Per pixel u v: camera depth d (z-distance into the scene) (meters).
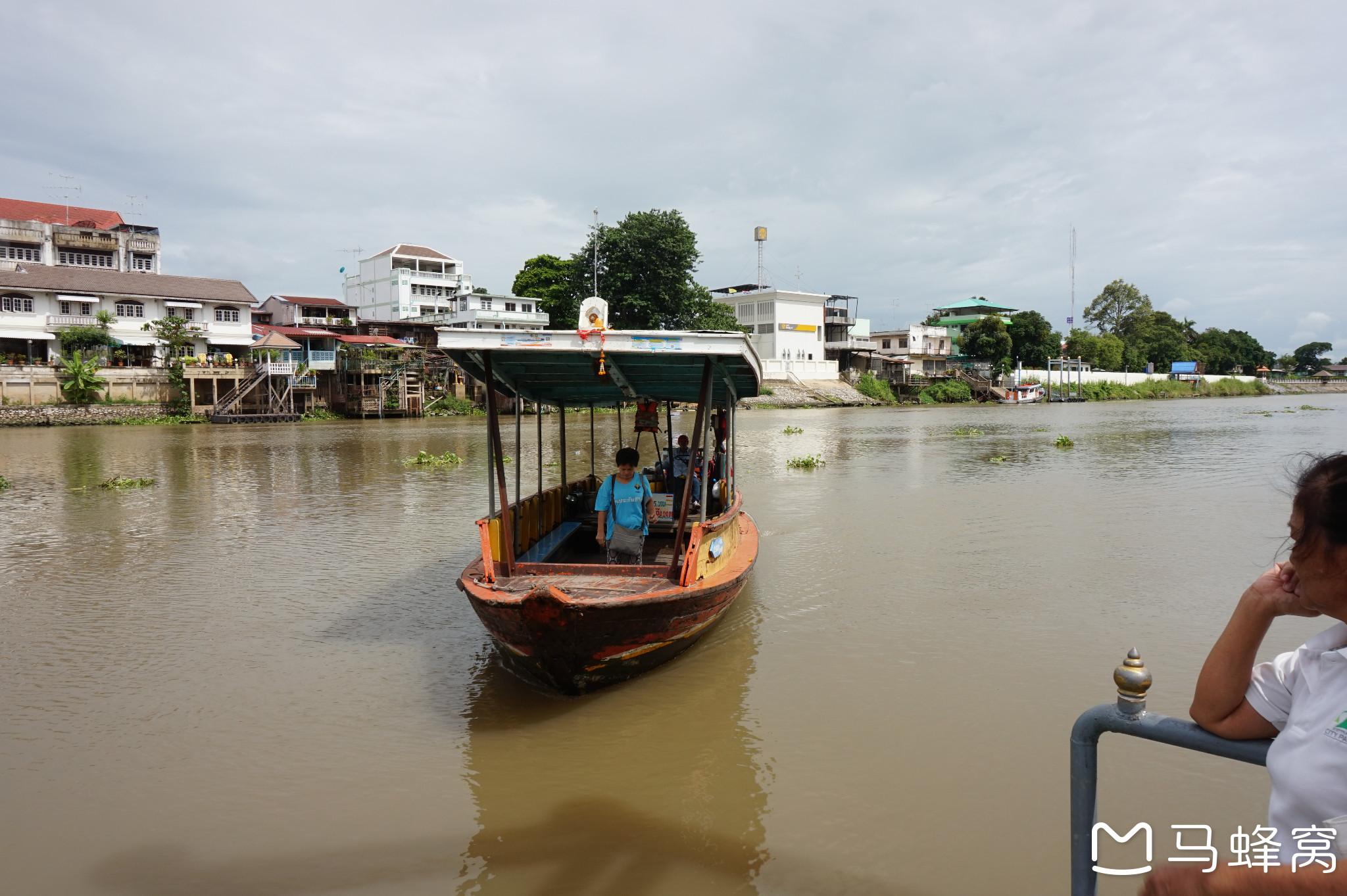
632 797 5.25
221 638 8.34
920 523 13.96
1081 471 20.80
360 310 74.56
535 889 4.36
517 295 70.62
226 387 49.72
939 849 4.65
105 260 53.56
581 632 6.15
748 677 7.11
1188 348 104.06
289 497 17.69
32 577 10.77
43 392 42.94
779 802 5.16
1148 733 2.20
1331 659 1.84
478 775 5.55
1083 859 2.38
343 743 6.04
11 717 6.50
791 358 75.50
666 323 59.25
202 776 5.57
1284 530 12.86
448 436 35.38
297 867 4.57
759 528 13.70
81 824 5.00
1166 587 9.62
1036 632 8.15
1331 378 121.31
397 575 10.80
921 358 84.56
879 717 6.31
